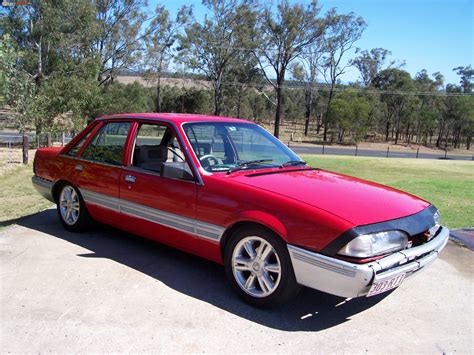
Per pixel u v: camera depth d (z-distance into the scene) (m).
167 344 3.07
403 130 81.19
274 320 3.47
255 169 4.28
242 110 77.25
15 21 25.67
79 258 4.64
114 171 4.83
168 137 5.11
